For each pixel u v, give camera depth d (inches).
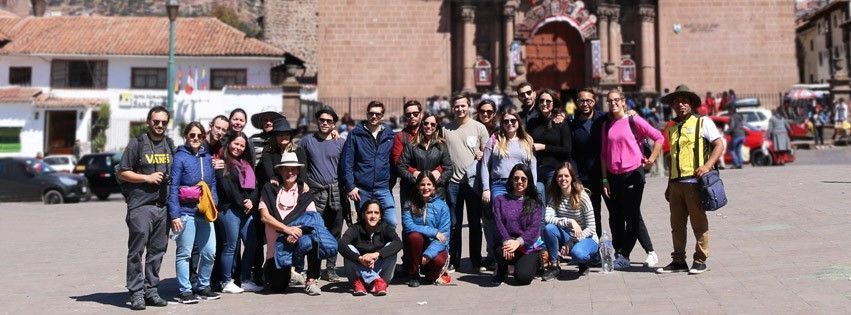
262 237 434.3
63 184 1114.7
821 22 2586.1
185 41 1711.4
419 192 424.8
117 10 5098.4
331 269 442.6
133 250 373.1
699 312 322.0
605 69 1683.1
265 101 1493.6
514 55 1683.1
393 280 440.8
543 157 454.0
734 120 1071.6
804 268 402.0
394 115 1711.4
